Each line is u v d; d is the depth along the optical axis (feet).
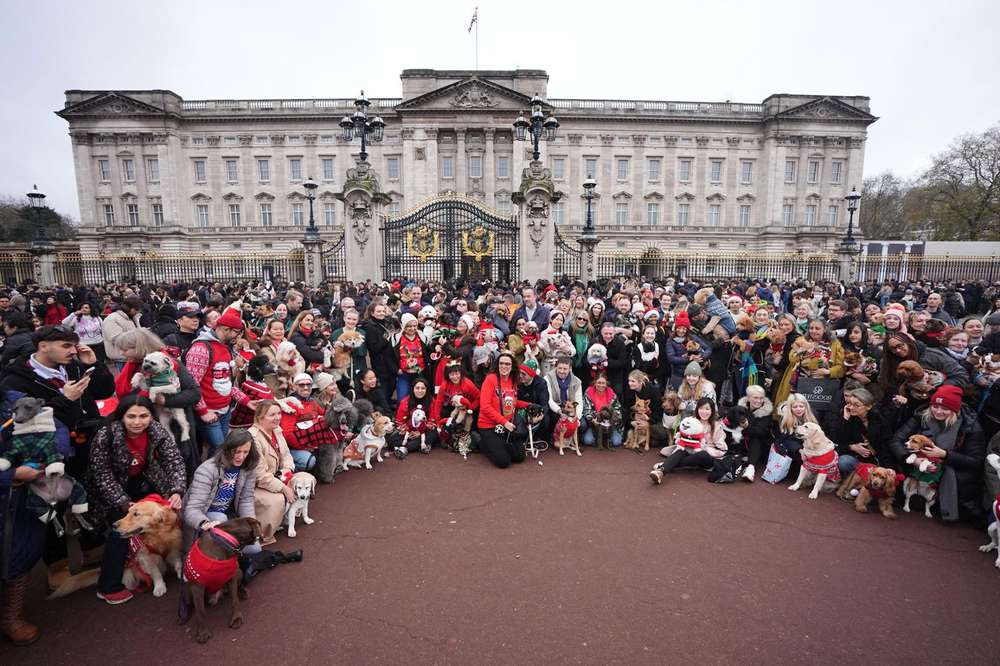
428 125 182.29
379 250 66.54
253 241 191.72
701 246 196.65
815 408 22.63
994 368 19.10
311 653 12.05
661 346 29.60
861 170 194.39
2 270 100.58
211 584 12.53
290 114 188.34
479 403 25.04
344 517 18.78
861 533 17.71
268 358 22.84
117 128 184.24
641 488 21.26
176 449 14.85
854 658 11.90
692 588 14.48
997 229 157.89
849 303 31.14
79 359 17.03
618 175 195.31
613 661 11.73
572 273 82.69
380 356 28.78
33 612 13.66
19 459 12.05
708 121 193.57
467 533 17.56
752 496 20.59
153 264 99.35
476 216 68.28
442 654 11.96
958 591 14.52
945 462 18.15
